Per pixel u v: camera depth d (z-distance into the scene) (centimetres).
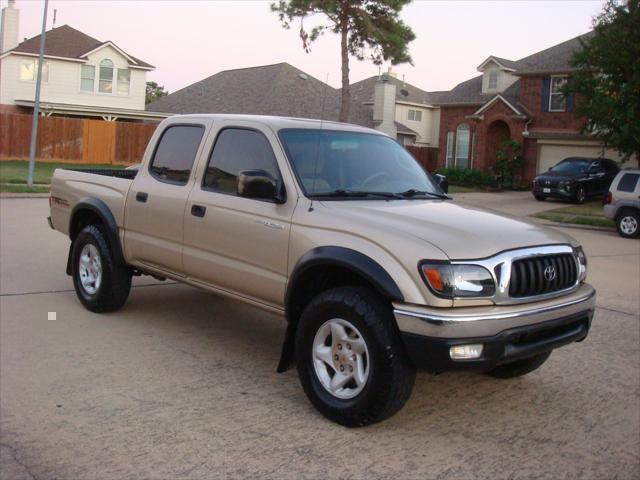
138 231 643
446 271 414
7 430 432
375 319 429
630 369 604
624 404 519
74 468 385
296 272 475
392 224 454
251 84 4100
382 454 417
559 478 397
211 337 650
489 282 424
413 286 417
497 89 3850
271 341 647
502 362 428
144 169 654
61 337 629
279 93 3953
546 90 3369
